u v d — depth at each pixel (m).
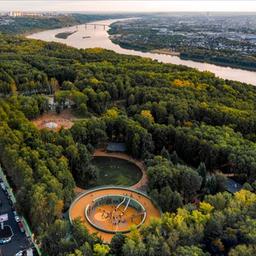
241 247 141.00
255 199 174.88
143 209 185.75
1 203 194.38
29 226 175.50
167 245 143.00
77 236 153.38
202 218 160.50
